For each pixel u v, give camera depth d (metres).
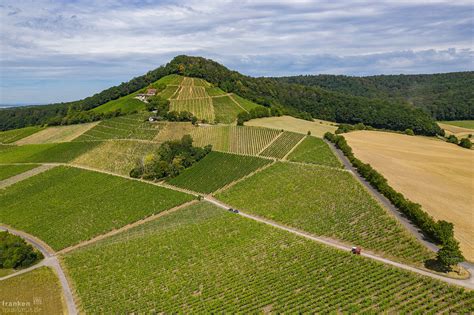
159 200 112.50
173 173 131.75
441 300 48.34
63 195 122.75
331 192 92.94
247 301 56.69
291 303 54.16
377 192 88.31
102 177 133.62
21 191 129.00
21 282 73.06
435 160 115.31
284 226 82.88
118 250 83.00
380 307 48.78
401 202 76.88
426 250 60.97
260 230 81.50
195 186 120.88
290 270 63.28
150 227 95.06
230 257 72.25
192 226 88.94
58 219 107.06
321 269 62.16
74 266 78.69
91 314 60.41
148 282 68.44
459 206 78.19
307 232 77.81
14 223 107.50
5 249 81.06
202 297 60.25
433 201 81.06
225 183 118.12
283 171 114.62
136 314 59.16
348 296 52.88
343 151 124.38
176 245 80.88
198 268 70.19
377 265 59.25
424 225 66.12
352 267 60.31
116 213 107.25
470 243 62.47
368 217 76.81
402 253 61.50
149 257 77.62
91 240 94.81
